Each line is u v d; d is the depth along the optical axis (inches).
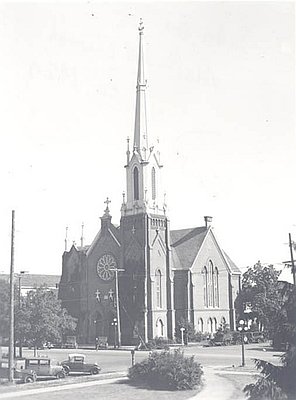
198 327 4079.7
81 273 4301.2
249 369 2017.7
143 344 3440.0
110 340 4023.1
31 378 1836.9
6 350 2765.7
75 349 3523.6
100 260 4197.8
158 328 3909.9
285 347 1103.6
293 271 1165.1
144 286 3870.6
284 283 1131.9
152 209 4035.4
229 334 3553.2
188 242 4335.6
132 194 4079.7
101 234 4229.8
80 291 4303.6
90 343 4128.9
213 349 3132.4
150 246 3949.3
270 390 1040.2
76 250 4434.1
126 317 3924.7
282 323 1102.4
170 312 3993.6
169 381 1596.9
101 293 4151.1
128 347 3612.2
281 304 1132.5
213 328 4195.4
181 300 4084.6
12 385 1724.9
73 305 4330.7
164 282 4013.3
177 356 1691.7
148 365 1715.1
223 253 4397.1
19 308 2536.9
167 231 4089.6
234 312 4365.2
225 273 4362.7
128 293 3954.2
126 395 1505.9
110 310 4045.3
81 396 1487.5
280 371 1070.4
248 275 4507.9
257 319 3897.6
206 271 4242.1
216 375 1867.6
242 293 4475.9
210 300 4222.4
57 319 2608.3
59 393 1545.3
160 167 4156.0
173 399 1434.5
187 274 4087.1
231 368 2062.0
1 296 2576.3
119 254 4079.7
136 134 4158.5
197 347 3383.4
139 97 4224.9
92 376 1950.1
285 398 1037.8
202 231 4382.4
